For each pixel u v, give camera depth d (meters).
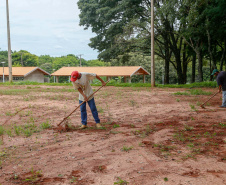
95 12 34.50
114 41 34.00
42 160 4.21
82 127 6.45
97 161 4.08
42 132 6.14
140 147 4.77
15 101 12.03
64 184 3.32
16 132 5.94
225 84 9.17
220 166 3.76
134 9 31.02
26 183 3.38
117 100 12.07
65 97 13.73
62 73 44.06
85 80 6.28
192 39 28.44
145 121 7.18
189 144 4.85
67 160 4.17
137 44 33.19
